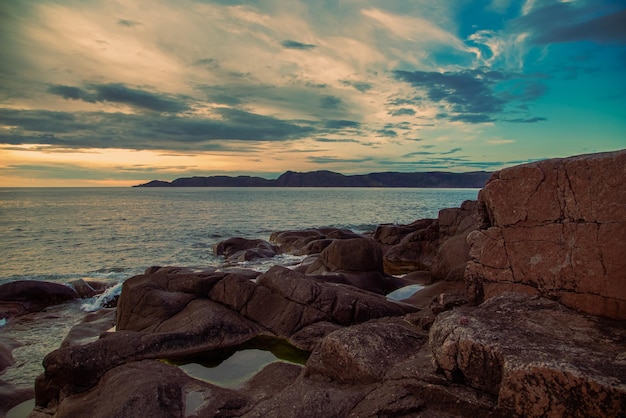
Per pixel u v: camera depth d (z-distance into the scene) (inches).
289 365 349.7
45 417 302.2
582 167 249.1
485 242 293.1
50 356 325.1
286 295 460.4
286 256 1073.5
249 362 372.2
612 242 235.1
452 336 210.7
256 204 4234.7
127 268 1013.2
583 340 204.4
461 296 332.5
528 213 271.0
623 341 202.5
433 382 208.7
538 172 266.5
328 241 1096.8
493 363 193.0
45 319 581.6
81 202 4719.5
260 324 447.8
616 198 235.9
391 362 242.4
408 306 479.2
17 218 2475.4
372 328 275.3
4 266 1061.1
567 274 251.0
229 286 478.6
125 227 1984.5
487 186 293.0
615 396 156.2
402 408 200.4
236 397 279.6
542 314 238.2
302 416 208.4
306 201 4909.0
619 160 235.9
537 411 173.3
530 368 175.6
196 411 259.6
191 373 346.6
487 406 187.2
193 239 1557.6
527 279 271.3
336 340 258.2
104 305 647.8
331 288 465.4
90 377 323.9
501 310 245.8
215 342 403.9
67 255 1222.3
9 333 520.4
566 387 167.2
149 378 291.3
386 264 1009.5
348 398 219.0
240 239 1204.5
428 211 3225.9
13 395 349.1
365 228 2033.7
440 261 632.4
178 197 6373.0
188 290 486.6
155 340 374.6
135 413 252.8
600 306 236.8
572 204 252.4
